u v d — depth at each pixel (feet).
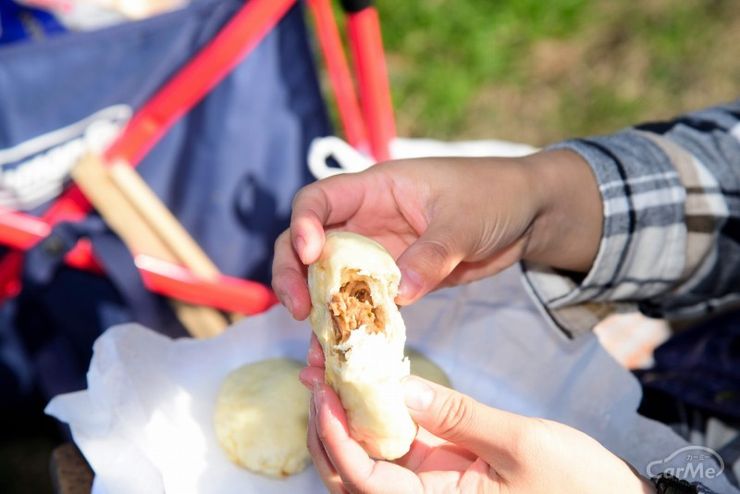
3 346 5.80
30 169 4.96
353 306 3.06
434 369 3.90
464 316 4.06
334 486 3.14
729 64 9.98
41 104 4.84
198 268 5.23
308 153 5.65
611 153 3.68
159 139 5.31
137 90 5.06
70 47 4.76
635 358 4.17
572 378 3.77
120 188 5.08
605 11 10.57
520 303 4.01
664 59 10.08
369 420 2.92
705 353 3.93
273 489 3.66
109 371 3.33
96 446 3.18
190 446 3.61
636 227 3.63
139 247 5.13
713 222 3.65
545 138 9.46
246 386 3.81
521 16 10.44
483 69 9.94
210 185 5.57
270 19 5.01
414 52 10.11
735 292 3.86
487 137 9.45
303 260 3.10
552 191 3.57
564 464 2.84
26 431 7.06
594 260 3.71
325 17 5.39
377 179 3.42
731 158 3.71
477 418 2.83
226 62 5.00
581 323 3.86
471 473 3.00
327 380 3.09
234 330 3.94
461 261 3.64
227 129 5.38
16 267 5.24
